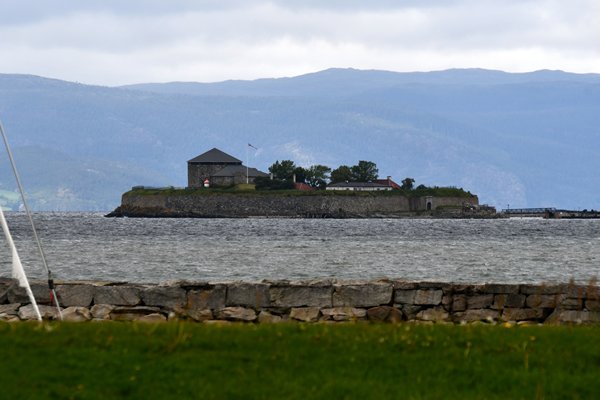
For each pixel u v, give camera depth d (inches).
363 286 4505.4
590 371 2691.9
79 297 4640.8
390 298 4493.1
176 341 2869.1
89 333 2997.0
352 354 2805.1
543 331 3216.0
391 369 2679.6
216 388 2472.9
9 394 2373.3
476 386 2546.8
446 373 2645.2
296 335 3029.0
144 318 4443.9
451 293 4505.4
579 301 4387.3
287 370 2647.6
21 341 2861.7
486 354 2849.4
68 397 2384.4
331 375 2603.3
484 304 4485.7
